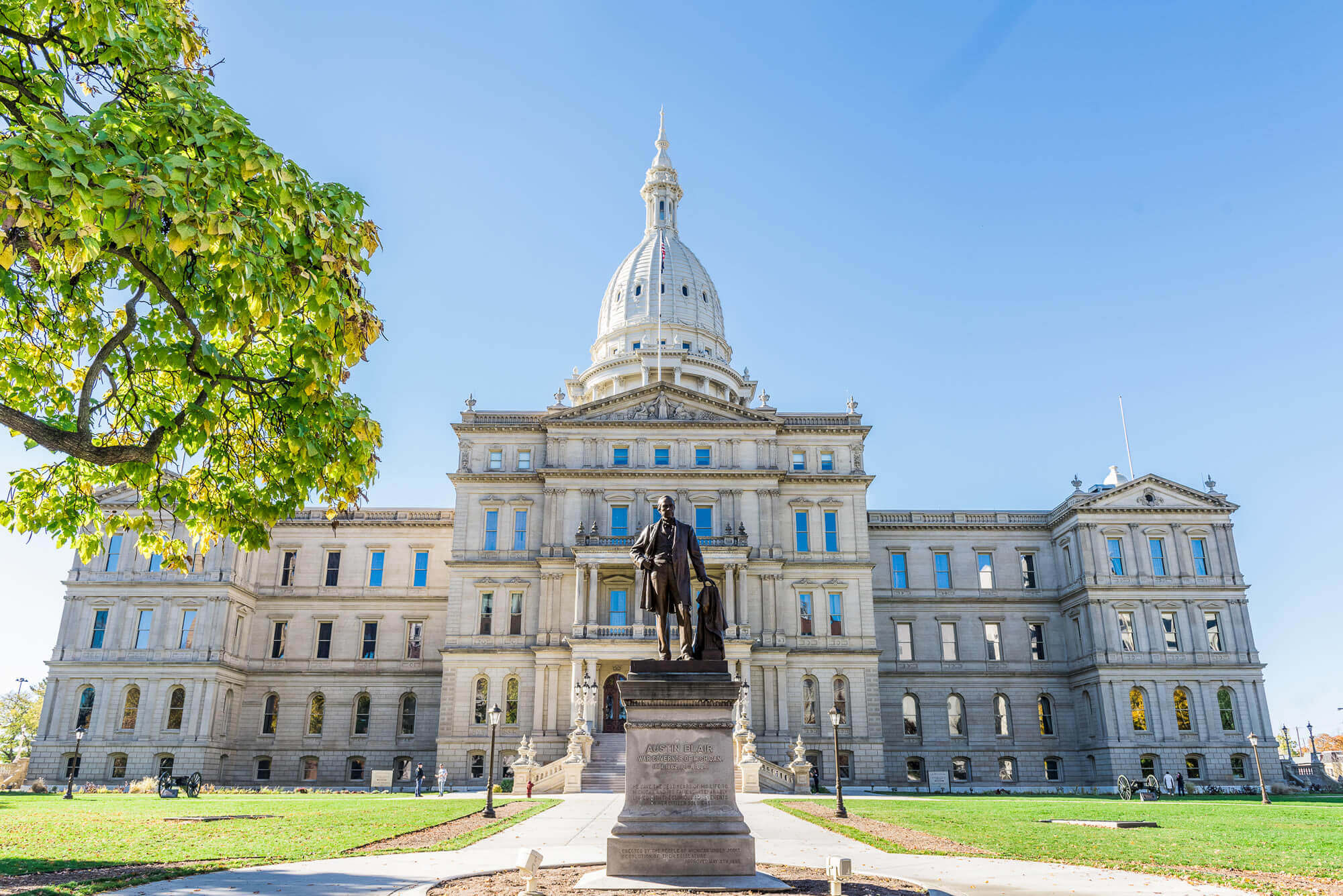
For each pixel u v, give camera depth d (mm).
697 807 16656
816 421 80750
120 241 12758
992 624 85250
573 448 78062
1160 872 19797
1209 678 78375
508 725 71812
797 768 58344
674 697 17047
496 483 77625
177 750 72812
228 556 77562
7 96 14836
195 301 15211
